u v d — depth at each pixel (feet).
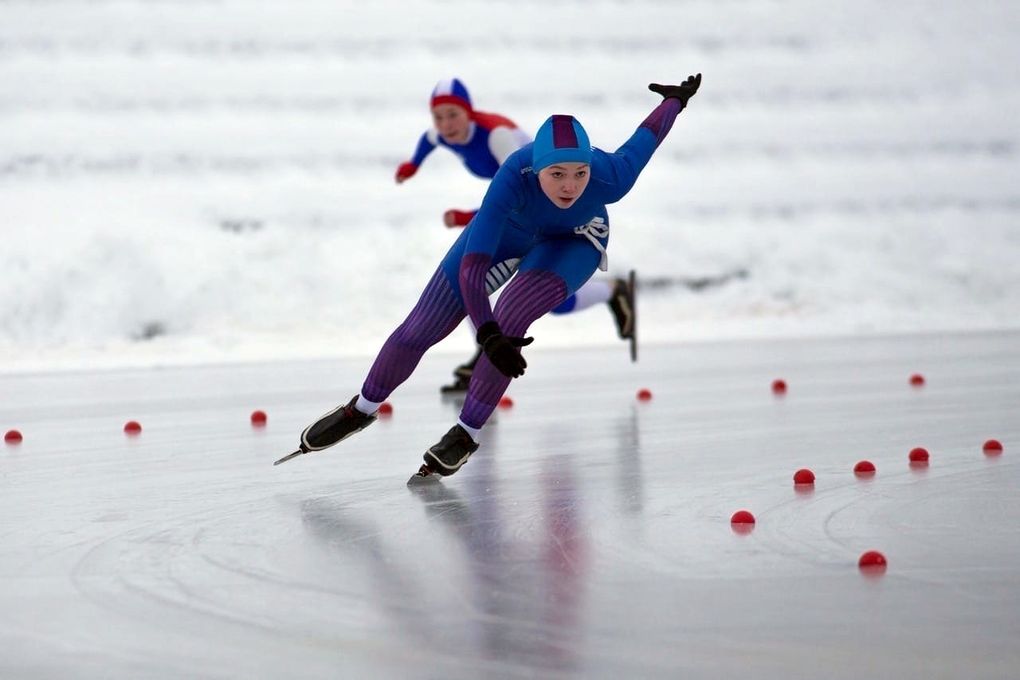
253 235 140.05
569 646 29.27
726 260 151.84
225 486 51.19
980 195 168.14
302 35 173.68
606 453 59.11
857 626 30.55
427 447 61.62
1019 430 64.54
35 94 159.74
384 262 139.64
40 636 30.45
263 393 87.56
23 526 43.45
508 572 36.29
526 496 48.32
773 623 30.89
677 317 141.18
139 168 151.74
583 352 116.78
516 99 171.12
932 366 98.68
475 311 47.70
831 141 174.70
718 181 165.48
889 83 184.44
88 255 131.23
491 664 28.07
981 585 34.22
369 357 115.65
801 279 150.41
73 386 94.12
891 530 41.45
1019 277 153.17
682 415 72.95
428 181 157.17
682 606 32.48
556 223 51.11
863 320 140.97
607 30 183.11
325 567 37.09
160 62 167.12
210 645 29.58
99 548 39.88
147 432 68.44
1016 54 191.21
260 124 161.48
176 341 123.95
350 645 29.48
